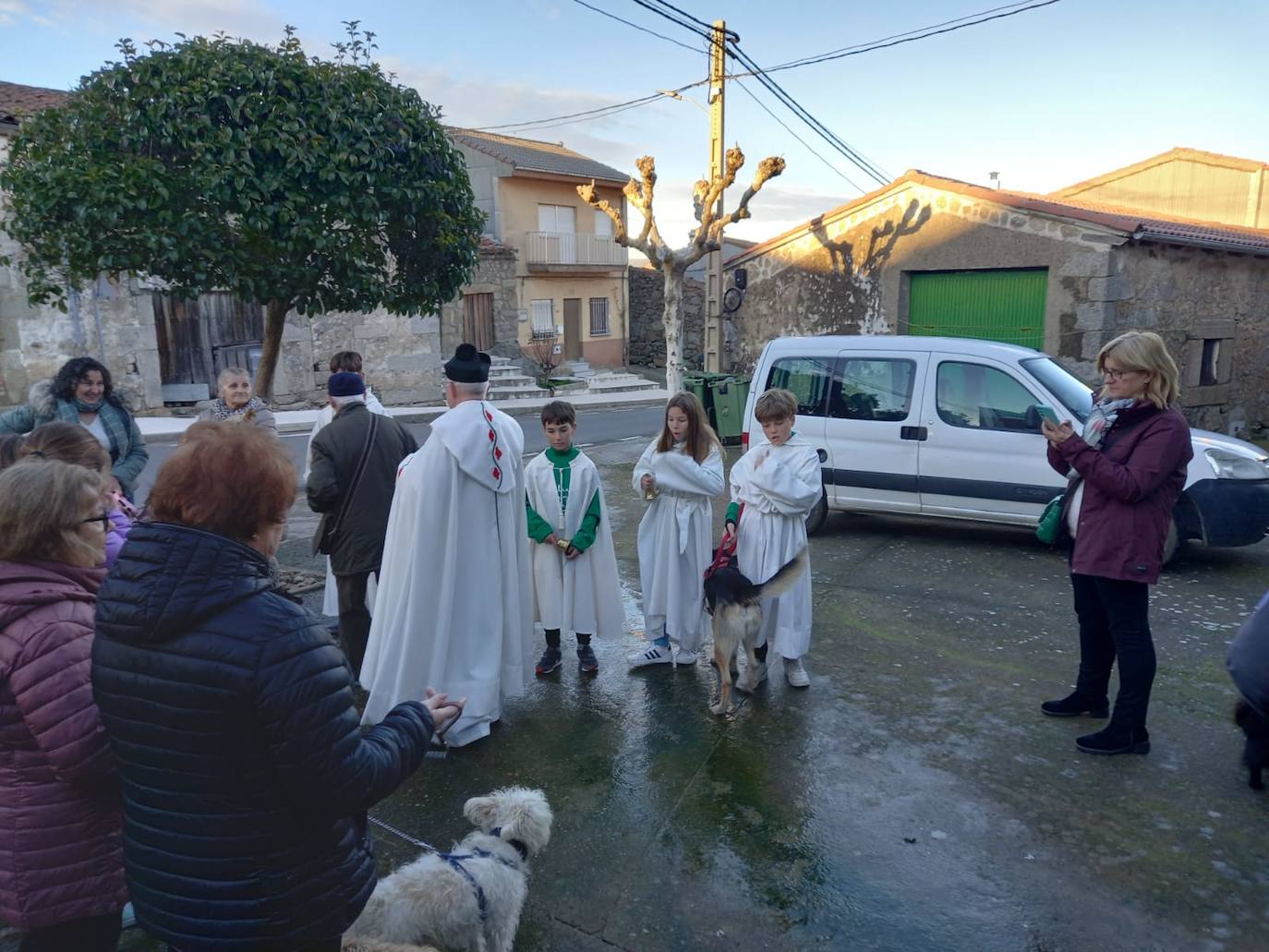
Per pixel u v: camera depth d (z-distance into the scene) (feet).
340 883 5.83
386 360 63.00
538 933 9.47
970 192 41.83
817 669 16.47
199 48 19.17
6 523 6.43
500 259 79.41
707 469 15.70
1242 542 21.89
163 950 9.28
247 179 18.49
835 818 11.56
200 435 5.54
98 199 17.80
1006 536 25.95
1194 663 16.53
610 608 16.05
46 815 6.47
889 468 25.00
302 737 5.24
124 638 5.20
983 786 12.30
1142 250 39.81
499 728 14.16
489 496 13.46
